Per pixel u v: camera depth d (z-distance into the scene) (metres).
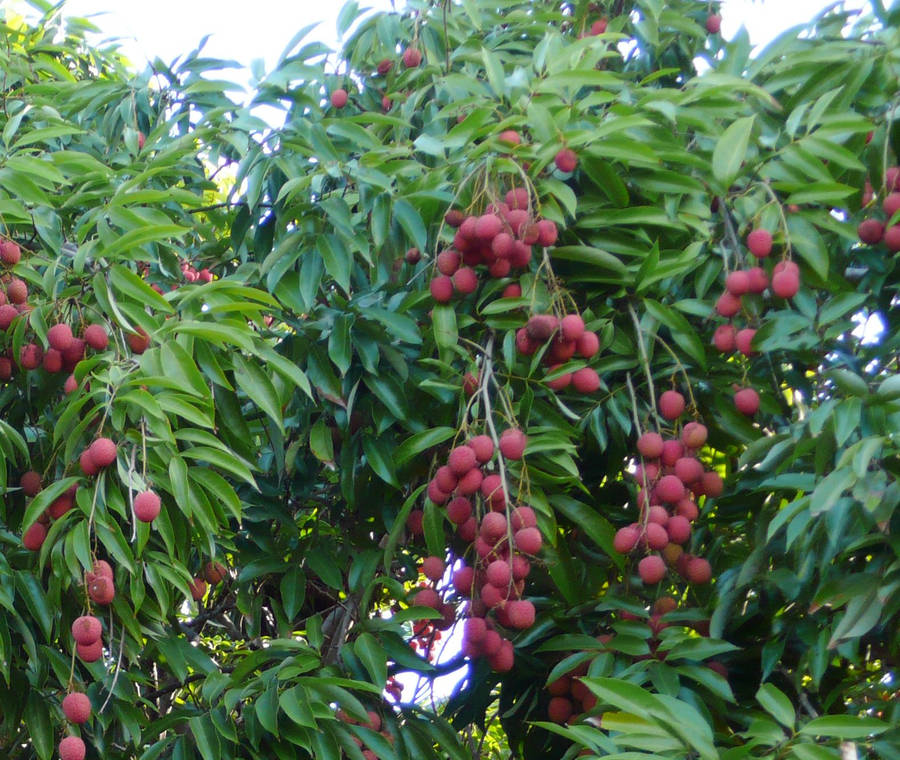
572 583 3.14
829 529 2.64
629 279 3.15
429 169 3.32
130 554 2.68
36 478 3.07
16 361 2.94
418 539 3.79
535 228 2.93
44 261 3.05
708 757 2.14
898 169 3.05
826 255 2.94
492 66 3.18
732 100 3.08
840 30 3.52
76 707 2.72
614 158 3.14
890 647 2.92
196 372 2.70
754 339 2.96
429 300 3.34
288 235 3.30
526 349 3.05
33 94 3.91
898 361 3.27
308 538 3.49
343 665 3.30
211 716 2.92
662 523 2.95
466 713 3.53
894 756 2.48
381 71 4.07
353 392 3.28
